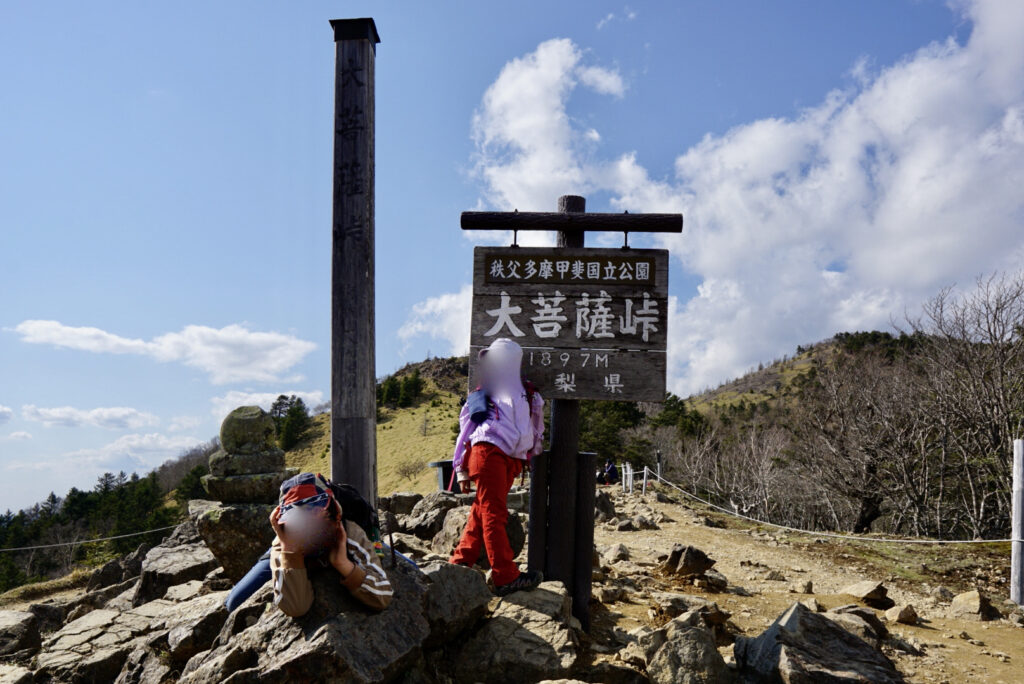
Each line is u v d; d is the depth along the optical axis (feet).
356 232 15.38
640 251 15.49
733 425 163.32
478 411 13.84
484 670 11.60
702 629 12.15
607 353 15.28
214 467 21.13
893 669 12.59
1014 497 23.49
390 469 261.44
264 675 9.23
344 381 15.17
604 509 41.57
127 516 202.59
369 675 9.34
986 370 75.97
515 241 15.99
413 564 12.01
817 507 109.09
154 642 14.69
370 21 15.65
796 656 11.87
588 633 14.24
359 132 15.53
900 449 85.97
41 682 14.78
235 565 20.17
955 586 26.43
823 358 188.24
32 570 169.78
